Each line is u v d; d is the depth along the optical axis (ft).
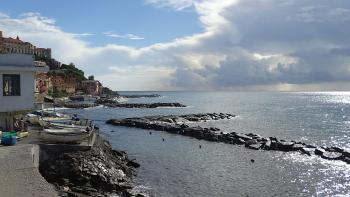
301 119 336.70
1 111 115.14
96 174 92.38
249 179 114.01
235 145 177.78
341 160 140.97
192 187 104.17
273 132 238.27
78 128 118.83
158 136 211.00
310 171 124.57
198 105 623.36
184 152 158.20
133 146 173.58
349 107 550.77
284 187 106.01
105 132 227.20
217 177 115.65
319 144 188.65
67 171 90.38
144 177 112.37
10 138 91.15
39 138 101.19
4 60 118.21
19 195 58.13
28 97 120.37
